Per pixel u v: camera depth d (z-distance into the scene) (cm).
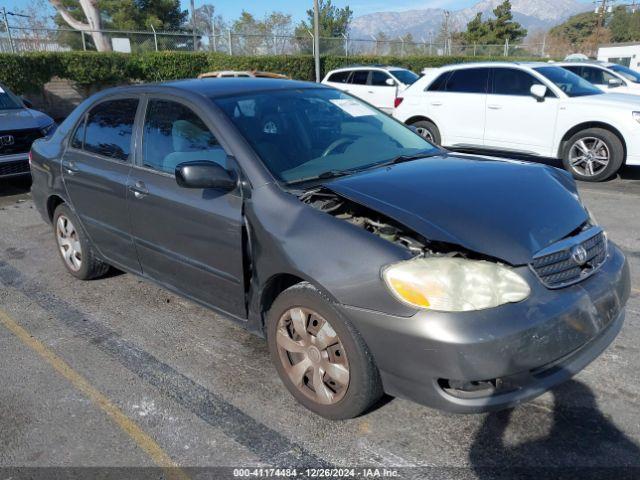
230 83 378
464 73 932
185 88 361
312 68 2438
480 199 271
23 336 384
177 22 3625
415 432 271
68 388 319
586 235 271
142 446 268
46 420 290
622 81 1211
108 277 488
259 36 2456
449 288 228
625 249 519
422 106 973
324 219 269
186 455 262
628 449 254
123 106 398
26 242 598
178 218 333
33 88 1712
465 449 259
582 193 743
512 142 880
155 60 2025
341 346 258
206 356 349
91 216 421
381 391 262
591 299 253
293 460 256
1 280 489
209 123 329
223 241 308
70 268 480
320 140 346
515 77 876
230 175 306
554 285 245
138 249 381
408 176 301
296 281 292
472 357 223
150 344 367
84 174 413
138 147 373
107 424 286
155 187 348
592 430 268
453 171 313
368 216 281
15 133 812
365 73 1633
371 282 242
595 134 798
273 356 297
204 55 2184
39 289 466
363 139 363
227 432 276
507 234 246
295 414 288
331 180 307
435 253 246
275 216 282
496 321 225
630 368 318
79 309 425
